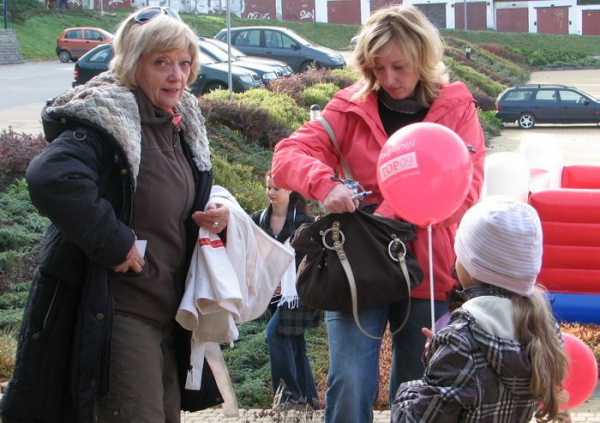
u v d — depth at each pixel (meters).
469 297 2.86
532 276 2.79
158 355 3.47
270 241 3.81
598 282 7.29
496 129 25.69
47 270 3.29
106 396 3.36
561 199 7.24
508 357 2.69
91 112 3.26
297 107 17.62
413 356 3.78
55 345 3.30
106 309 3.27
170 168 3.52
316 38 56.31
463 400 2.68
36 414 3.30
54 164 3.13
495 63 43.84
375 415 5.40
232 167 12.49
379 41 3.62
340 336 3.67
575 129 26.67
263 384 6.18
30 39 44.97
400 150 3.45
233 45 29.08
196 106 3.74
